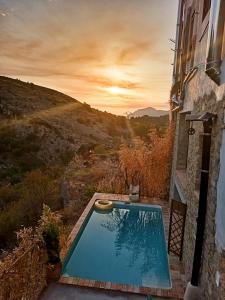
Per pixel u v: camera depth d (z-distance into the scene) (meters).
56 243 5.78
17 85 60.81
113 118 63.34
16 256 4.70
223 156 3.55
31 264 4.94
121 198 11.95
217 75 3.91
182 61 9.39
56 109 54.81
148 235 9.55
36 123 38.62
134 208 11.38
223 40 3.76
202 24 5.89
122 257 7.86
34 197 12.94
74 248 7.96
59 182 15.62
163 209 10.91
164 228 9.02
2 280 4.13
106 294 5.39
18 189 17.02
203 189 4.36
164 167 12.20
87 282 5.74
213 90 4.36
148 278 6.75
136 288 5.61
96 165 16.41
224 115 3.61
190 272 5.40
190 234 5.68
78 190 13.39
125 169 12.97
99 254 7.90
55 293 5.35
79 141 39.09
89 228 9.59
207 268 4.16
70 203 12.45
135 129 25.20
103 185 13.23
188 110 7.50
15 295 4.45
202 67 5.49
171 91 12.24
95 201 11.43
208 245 4.15
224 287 3.38
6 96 50.59
